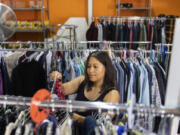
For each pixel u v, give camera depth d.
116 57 1.82
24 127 0.73
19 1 4.08
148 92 1.53
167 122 0.66
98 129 0.66
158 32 3.34
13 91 1.52
